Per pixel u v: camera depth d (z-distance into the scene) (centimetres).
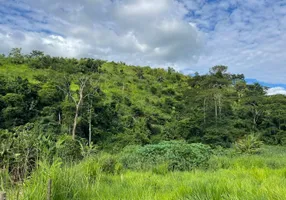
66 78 4566
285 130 5134
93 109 4166
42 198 370
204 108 5356
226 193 357
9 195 357
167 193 454
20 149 550
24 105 3631
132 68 9444
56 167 462
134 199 416
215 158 1238
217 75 8094
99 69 7856
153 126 5166
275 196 324
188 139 4650
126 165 1163
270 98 5919
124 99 5956
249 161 1113
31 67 6738
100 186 515
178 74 9831
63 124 3706
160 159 1157
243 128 4997
